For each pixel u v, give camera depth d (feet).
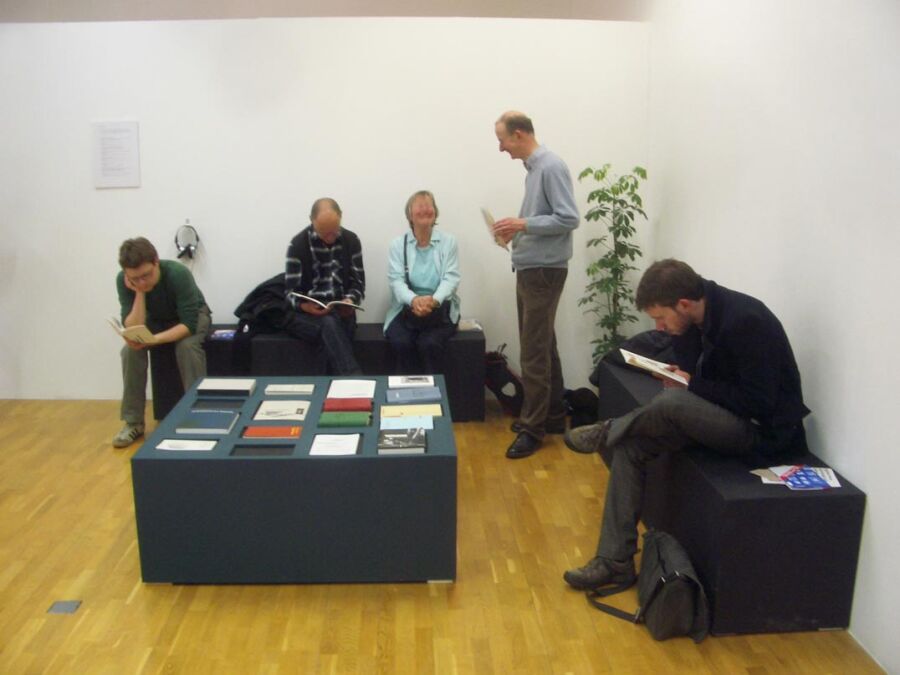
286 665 7.75
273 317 14.20
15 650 7.91
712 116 11.87
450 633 8.29
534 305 12.47
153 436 9.28
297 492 8.77
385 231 15.29
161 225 15.07
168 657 7.84
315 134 14.83
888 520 7.60
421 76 14.67
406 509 8.90
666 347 12.34
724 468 8.54
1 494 11.39
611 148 15.05
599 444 9.27
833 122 8.52
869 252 7.89
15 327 15.42
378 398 10.62
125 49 14.39
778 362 8.45
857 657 7.90
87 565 9.52
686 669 7.74
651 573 8.40
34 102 14.53
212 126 14.73
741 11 10.80
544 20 14.56
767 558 8.02
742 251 10.86
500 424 14.48
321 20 14.43
